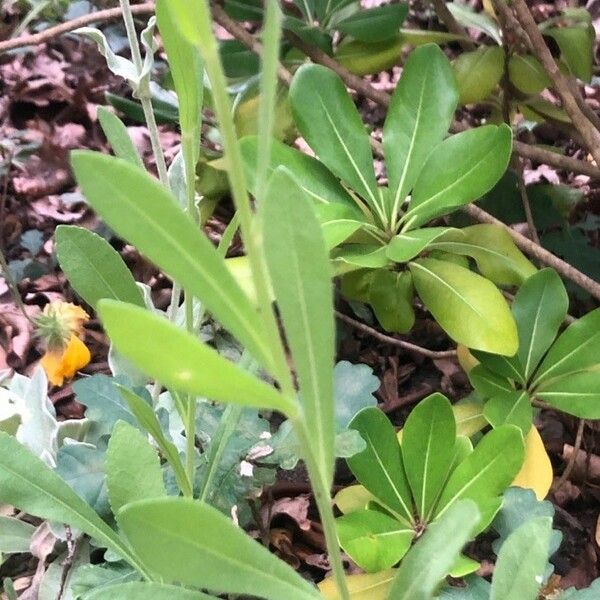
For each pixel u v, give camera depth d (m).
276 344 0.22
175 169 0.51
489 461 0.42
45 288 0.75
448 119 0.48
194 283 0.21
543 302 0.48
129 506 0.23
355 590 0.42
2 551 0.48
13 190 0.86
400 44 0.61
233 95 0.63
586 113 0.58
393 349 0.68
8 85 0.99
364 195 0.48
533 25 0.51
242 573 0.28
